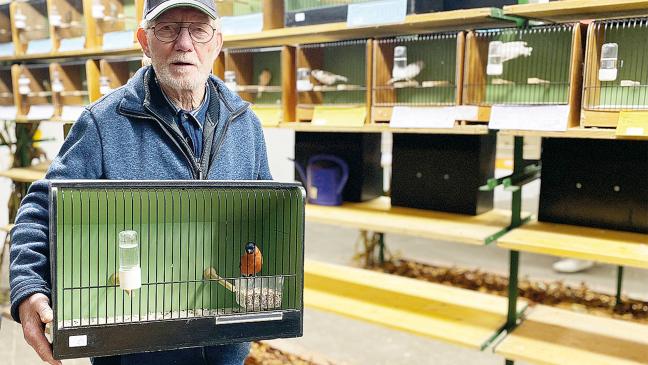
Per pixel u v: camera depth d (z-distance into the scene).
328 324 3.69
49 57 3.50
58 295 1.15
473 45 2.20
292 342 3.35
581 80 2.04
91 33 3.11
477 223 2.39
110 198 1.24
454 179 2.57
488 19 2.09
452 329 2.34
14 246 1.21
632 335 2.27
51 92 3.53
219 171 1.44
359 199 2.85
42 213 1.26
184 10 1.29
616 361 2.05
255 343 3.30
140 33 1.42
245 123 1.54
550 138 2.31
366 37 2.63
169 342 1.16
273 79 2.92
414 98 2.53
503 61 2.29
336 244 5.43
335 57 2.75
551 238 2.12
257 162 1.59
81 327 1.08
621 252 1.92
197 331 1.18
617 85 2.03
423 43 2.48
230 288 1.29
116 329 1.11
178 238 1.32
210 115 1.45
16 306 1.14
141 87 1.39
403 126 2.31
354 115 2.49
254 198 1.35
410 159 2.68
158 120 1.37
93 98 3.16
